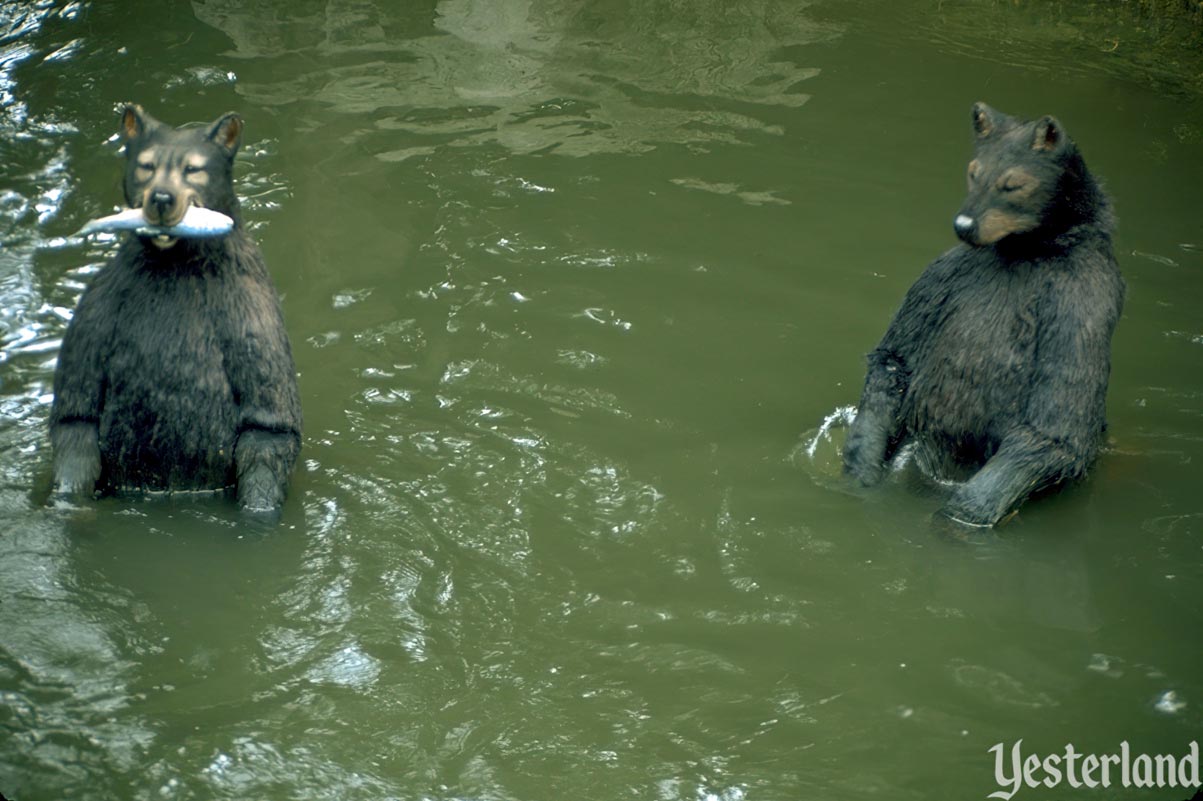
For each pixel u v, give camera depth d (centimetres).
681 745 554
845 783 536
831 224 1022
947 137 1170
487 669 594
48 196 987
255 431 681
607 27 1377
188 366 666
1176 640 629
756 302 918
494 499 714
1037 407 699
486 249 963
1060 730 570
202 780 521
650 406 805
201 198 643
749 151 1133
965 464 740
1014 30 1416
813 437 784
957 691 593
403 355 838
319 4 1399
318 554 661
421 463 739
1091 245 696
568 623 628
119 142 1075
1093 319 690
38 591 617
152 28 1309
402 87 1223
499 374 825
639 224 1011
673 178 1081
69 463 672
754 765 544
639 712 572
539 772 536
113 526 666
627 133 1157
